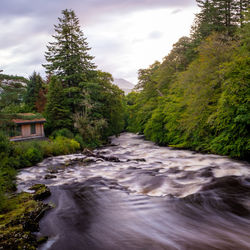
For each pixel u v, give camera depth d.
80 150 25.59
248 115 13.38
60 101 30.86
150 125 30.59
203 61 20.52
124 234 6.20
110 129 37.44
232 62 15.87
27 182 12.05
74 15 35.66
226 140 15.57
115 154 22.47
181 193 9.24
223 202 8.19
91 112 32.44
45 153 20.48
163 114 28.41
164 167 14.53
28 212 7.01
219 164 14.36
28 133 28.81
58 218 7.36
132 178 11.98
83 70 35.72
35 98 41.97
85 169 15.07
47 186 11.16
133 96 64.88
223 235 5.94
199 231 6.21
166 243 5.62
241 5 29.91
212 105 18.09
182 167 14.23
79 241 5.92
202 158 16.84
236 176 11.46
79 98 32.84
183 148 23.88
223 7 30.00
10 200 8.10
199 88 18.80
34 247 5.57
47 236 6.23
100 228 6.61
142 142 35.19
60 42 34.53
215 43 19.20
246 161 14.82
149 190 9.84
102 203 8.57
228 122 15.00
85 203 8.65
